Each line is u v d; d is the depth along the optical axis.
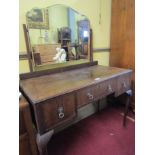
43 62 1.48
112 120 1.94
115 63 2.09
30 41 1.37
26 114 0.91
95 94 1.23
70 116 1.07
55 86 1.11
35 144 0.99
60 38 1.56
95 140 1.58
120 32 1.92
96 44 1.96
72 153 1.42
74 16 1.62
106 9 1.93
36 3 1.35
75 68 1.72
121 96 2.14
